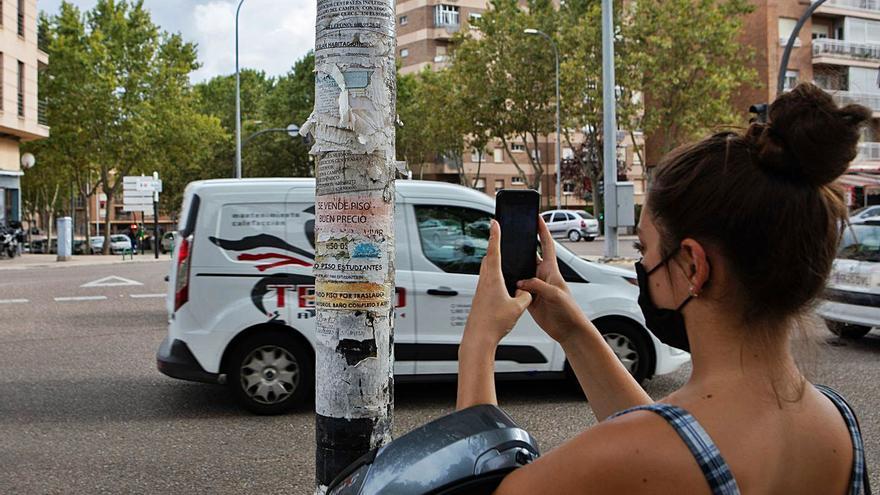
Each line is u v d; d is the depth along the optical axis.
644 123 37.22
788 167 1.08
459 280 6.75
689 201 1.12
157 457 5.46
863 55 47.75
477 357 1.34
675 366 7.05
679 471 0.97
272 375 6.55
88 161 41.88
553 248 1.56
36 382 7.93
